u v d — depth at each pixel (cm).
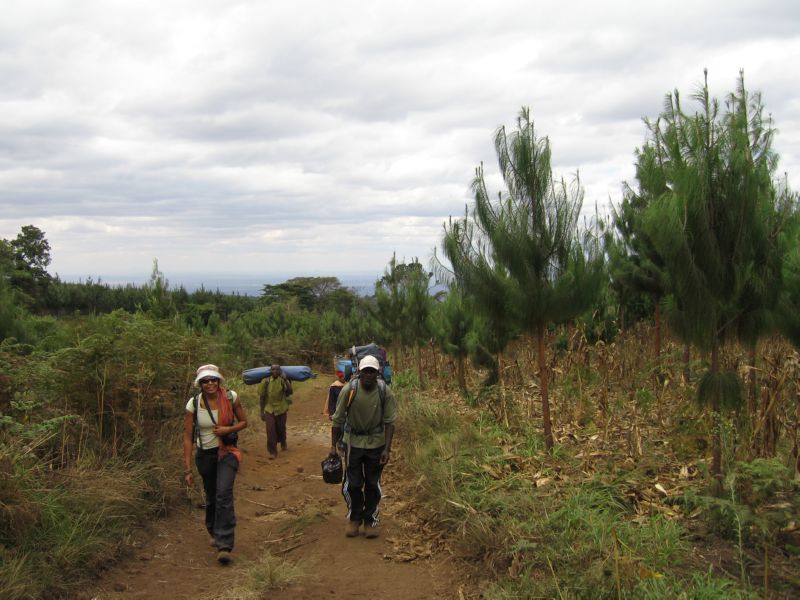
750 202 492
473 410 1070
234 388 1253
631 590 372
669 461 646
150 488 611
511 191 745
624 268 1015
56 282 4116
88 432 632
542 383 744
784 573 399
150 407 709
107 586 448
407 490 704
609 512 504
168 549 533
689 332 513
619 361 1040
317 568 498
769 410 541
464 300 802
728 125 508
